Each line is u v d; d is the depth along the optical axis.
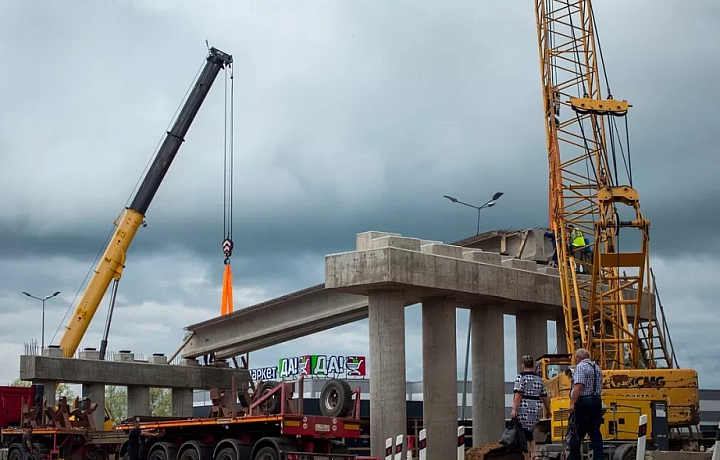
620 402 31.92
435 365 45.34
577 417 20.06
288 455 31.58
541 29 56.81
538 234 54.34
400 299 42.53
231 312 61.53
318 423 32.75
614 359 46.53
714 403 90.12
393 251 41.09
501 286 47.06
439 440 44.59
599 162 53.84
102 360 61.91
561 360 36.69
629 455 29.30
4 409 48.59
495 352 49.09
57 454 43.88
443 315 45.66
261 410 33.34
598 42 55.47
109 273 63.16
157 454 36.69
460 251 45.38
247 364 52.28
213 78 65.88
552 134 55.09
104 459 44.56
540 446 31.09
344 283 41.94
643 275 42.62
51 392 59.84
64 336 62.19
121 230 63.88
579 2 55.94
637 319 44.28
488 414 48.41
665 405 31.52
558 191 52.72
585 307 52.88
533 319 52.56
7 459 46.03
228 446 33.66
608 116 48.34
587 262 51.75
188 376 65.31
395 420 41.09
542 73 56.16
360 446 50.69
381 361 41.78
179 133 65.19
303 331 57.97
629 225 42.00
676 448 32.88
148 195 64.56
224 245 65.94
